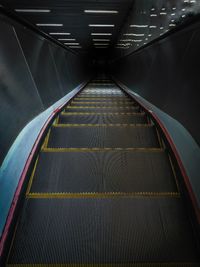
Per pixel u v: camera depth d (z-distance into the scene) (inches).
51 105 178.7
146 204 80.0
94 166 100.5
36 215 76.1
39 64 184.5
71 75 359.9
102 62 1090.1
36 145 104.6
